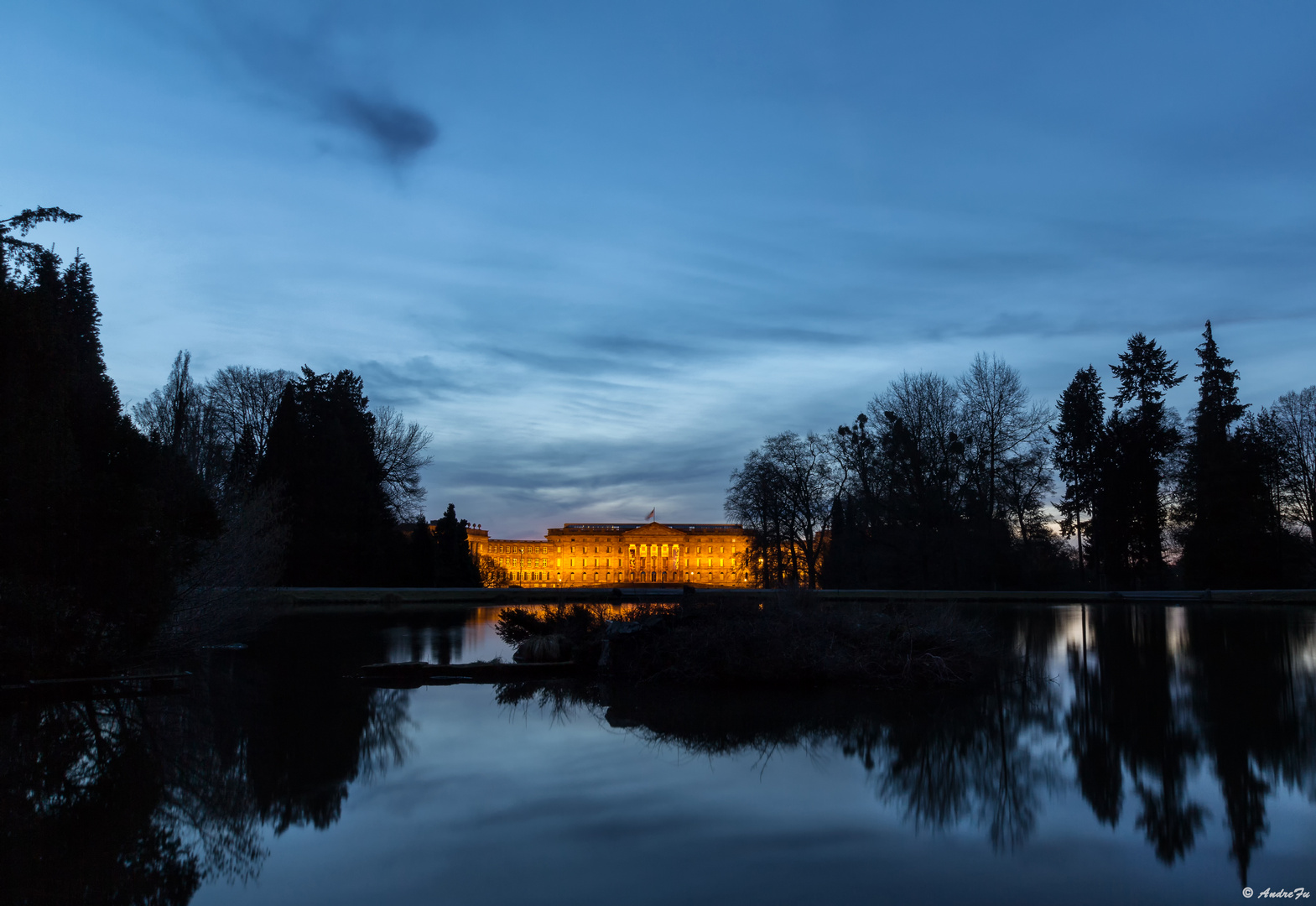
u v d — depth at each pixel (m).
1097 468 57.47
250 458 53.34
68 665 14.84
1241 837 6.47
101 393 15.20
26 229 12.46
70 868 5.84
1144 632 24.66
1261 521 51.06
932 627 15.18
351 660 17.88
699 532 159.75
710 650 14.66
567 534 160.88
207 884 5.52
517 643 19.20
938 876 5.66
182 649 18.22
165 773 8.41
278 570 26.08
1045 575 50.38
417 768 8.61
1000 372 49.06
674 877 5.62
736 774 8.34
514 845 6.29
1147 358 58.75
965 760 8.92
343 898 5.29
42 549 13.08
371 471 57.25
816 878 5.62
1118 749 9.41
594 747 9.57
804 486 57.88
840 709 12.03
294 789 7.82
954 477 48.16
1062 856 6.07
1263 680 14.73
